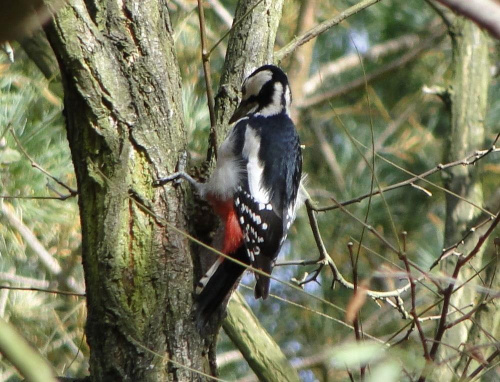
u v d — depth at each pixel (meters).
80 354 9.44
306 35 8.12
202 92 12.19
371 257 12.83
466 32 11.16
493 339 5.75
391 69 14.52
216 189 7.00
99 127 5.98
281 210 7.75
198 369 5.86
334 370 9.73
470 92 10.80
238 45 7.68
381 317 11.80
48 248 9.23
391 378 2.96
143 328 5.76
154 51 6.30
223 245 7.13
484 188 13.43
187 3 11.61
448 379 8.16
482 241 5.54
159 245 5.98
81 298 9.34
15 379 9.48
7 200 8.35
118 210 5.93
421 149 13.88
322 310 12.66
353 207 13.17
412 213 13.48
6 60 9.12
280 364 8.15
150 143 6.14
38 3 1.91
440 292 5.59
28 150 8.05
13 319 8.97
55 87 9.62
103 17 6.17
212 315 6.19
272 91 8.35
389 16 14.78
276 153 7.96
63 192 8.72
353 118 14.60
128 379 5.68
